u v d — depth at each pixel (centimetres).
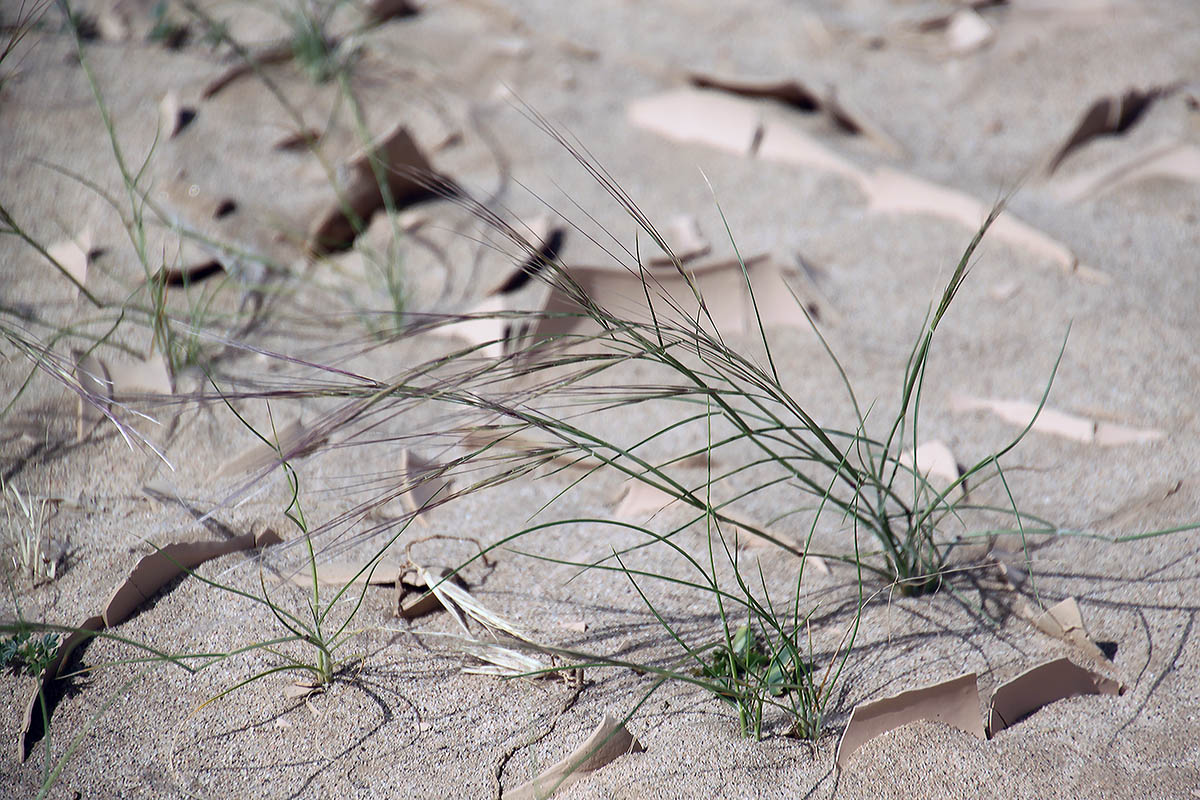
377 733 158
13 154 192
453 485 170
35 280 182
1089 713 158
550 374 177
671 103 204
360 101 207
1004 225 186
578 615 163
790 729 157
